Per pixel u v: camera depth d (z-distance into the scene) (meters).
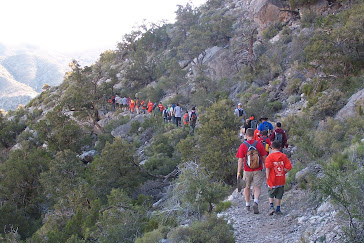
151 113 27.78
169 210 7.71
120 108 34.56
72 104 30.02
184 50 41.03
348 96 13.76
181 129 19.17
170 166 15.04
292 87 19.28
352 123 10.02
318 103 14.11
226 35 39.78
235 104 22.20
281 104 18.62
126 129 25.73
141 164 15.45
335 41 15.88
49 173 14.99
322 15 27.19
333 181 4.75
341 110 12.41
